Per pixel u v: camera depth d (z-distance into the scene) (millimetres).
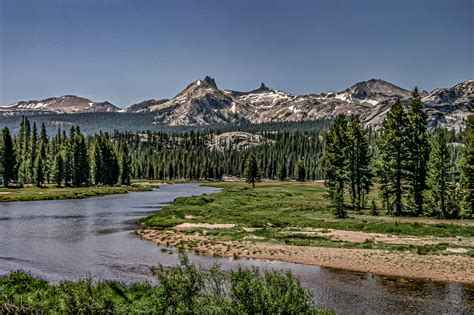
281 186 148375
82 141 141375
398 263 29703
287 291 13008
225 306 12867
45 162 145500
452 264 28938
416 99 60875
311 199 90938
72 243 40781
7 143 123500
